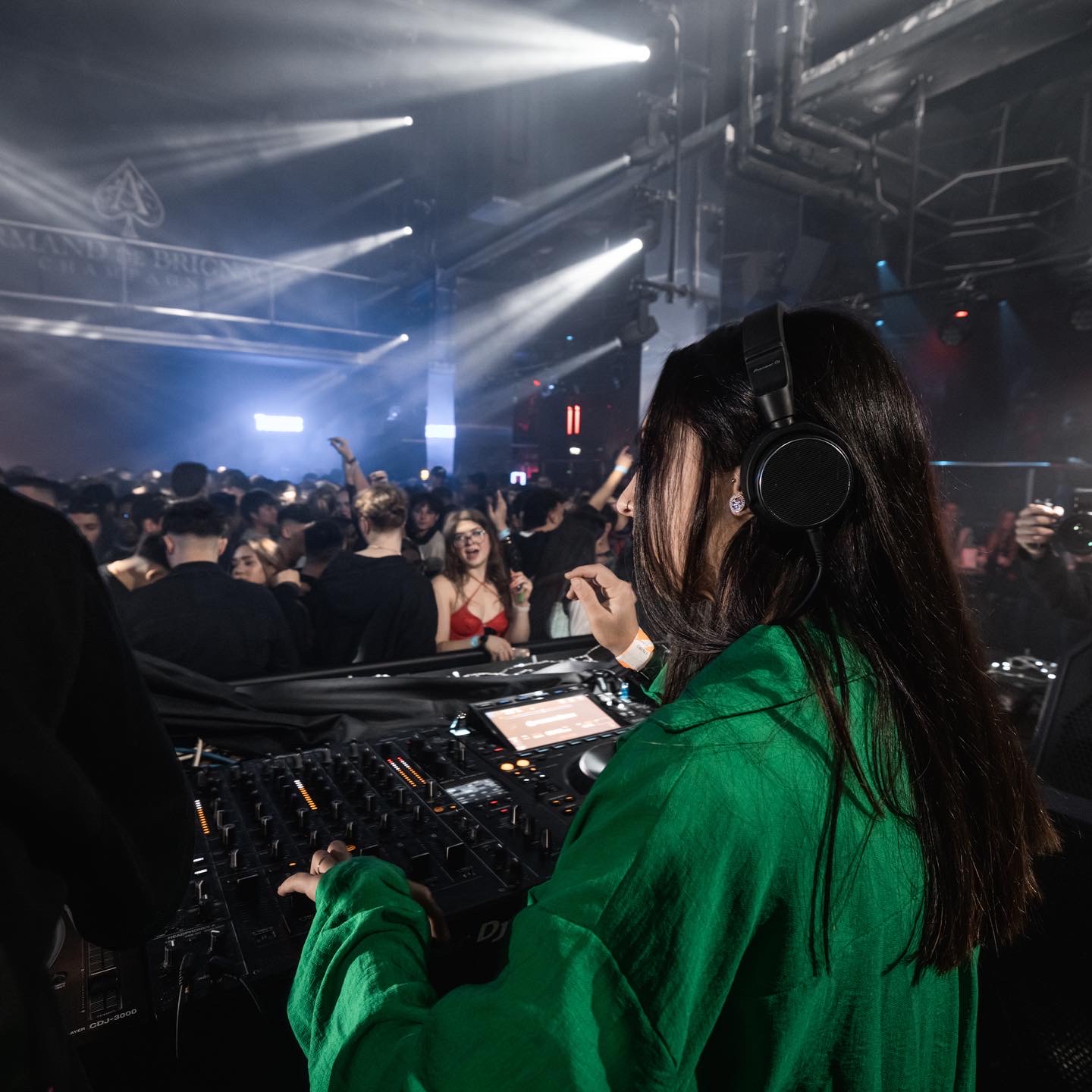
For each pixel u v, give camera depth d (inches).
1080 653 49.2
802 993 14.7
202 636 77.5
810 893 14.4
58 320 379.6
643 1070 12.6
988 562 131.2
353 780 39.7
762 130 224.1
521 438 594.6
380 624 98.9
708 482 19.3
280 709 52.5
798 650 16.3
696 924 13.1
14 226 338.0
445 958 30.1
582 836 14.8
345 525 170.2
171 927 28.4
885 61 182.5
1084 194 247.4
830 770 14.9
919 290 234.1
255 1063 26.8
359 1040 15.5
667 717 15.0
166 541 82.6
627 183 323.0
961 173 268.4
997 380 343.3
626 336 263.0
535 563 133.8
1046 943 36.1
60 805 16.1
